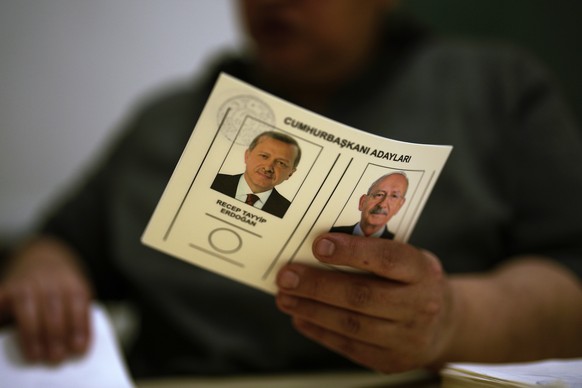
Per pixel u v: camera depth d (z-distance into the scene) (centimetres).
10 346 71
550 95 98
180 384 75
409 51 107
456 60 103
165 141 111
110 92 166
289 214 46
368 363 54
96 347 72
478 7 159
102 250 116
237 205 45
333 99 102
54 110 162
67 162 164
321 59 98
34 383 64
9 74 159
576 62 151
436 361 57
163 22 169
